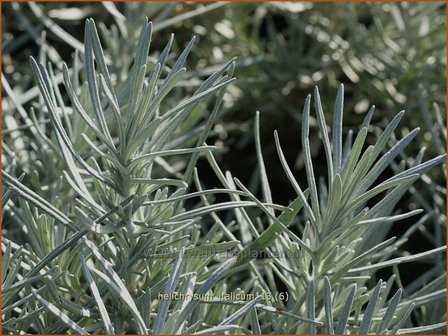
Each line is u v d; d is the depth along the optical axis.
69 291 1.62
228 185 1.63
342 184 1.48
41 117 2.24
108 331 1.28
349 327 1.67
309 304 1.49
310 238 1.73
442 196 2.90
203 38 3.67
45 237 1.61
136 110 1.34
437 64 3.29
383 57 3.40
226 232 1.69
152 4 2.70
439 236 2.23
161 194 1.54
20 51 3.51
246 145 3.47
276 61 3.53
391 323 1.68
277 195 3.31
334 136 1.51
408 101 3.30
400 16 3.40
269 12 3.79
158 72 1.34
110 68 2.67
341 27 3.70
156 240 1.53
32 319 1.64
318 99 1.47
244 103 3.51
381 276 2.82
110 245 1.57
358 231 1.69
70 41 2.77
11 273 1.50
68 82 1.30
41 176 2.24
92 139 2.01
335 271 1.63
